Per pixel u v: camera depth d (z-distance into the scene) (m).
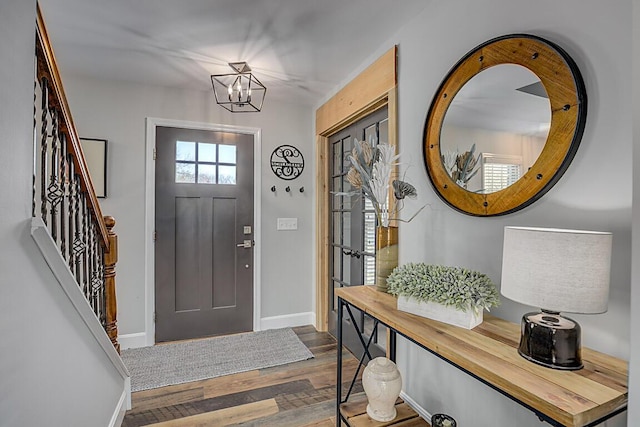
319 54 2.37
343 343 2.96
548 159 1.20
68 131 1.49
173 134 3.03
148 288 2.94
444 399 1.72
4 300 0.97
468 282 1.25
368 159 1.91
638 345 0.73
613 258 1.04
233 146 3.23
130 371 2.46
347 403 1.78
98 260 1.93
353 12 1.88
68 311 1.37
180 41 2.19
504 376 0.88
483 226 1.50
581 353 1.02
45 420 1.19
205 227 3.15
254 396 2.15
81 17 1.90
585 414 0.73
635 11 0.75
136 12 1.86
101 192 2.78
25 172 1.10
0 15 0.96
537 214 1.27
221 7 1.82
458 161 1.60
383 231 1.77
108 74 2.71
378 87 2.25
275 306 3.40
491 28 1.46
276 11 1.86
